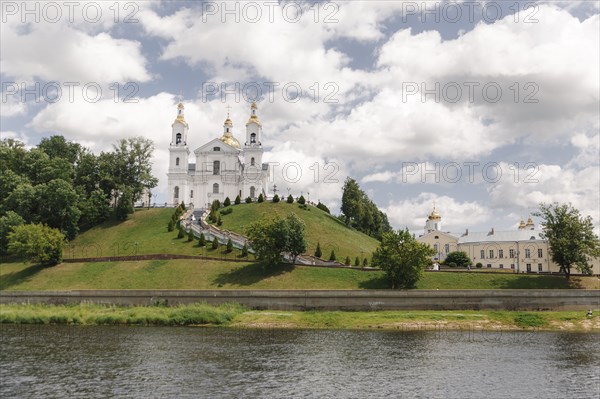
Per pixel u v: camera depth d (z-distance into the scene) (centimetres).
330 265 9719
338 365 4600
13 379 4072
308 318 7056
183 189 17038
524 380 4141
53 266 9906
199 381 4050
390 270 8431
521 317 7044
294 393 3756
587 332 6500
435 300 7550
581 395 3766
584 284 8681
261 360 4769
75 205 12262
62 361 4684
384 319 7012
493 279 8762
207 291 7762
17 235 9819
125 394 3706
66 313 7181
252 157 17325
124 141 14162
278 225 9325
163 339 5800
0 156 12950
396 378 4172
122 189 13538
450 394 3769
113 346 5372
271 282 8856
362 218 15150
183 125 17425
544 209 9306
